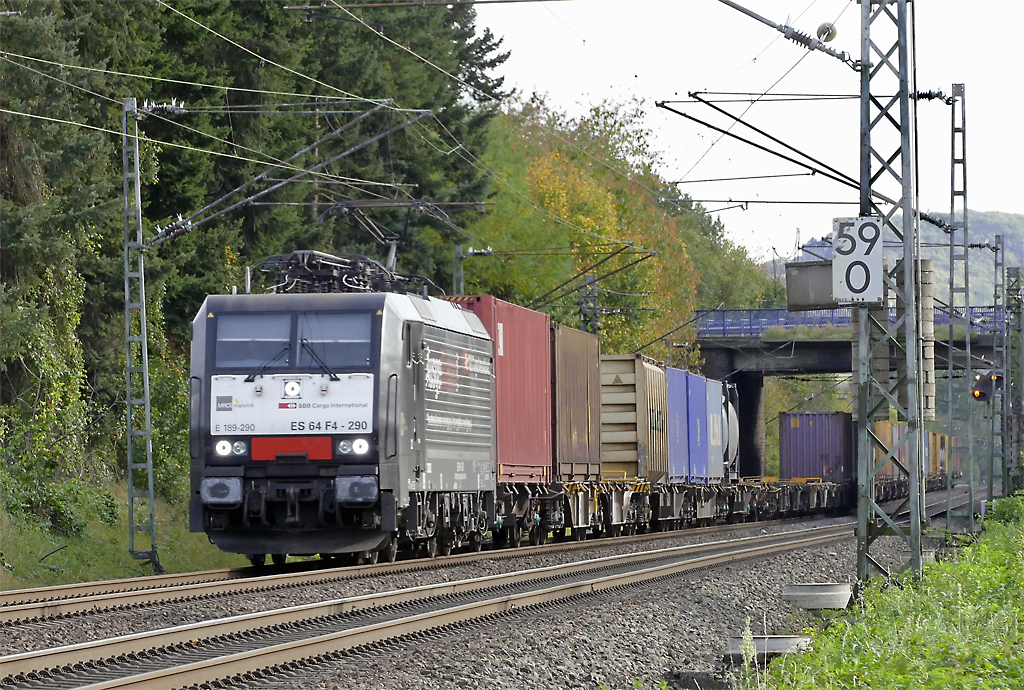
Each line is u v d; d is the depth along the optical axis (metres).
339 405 67.12
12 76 84.69
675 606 57.97
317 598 55.94
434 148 175.12
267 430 67.19
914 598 51.53
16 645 41.59
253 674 36.88
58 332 88.81
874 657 36.97
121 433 97.12
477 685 37.44
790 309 63.31
